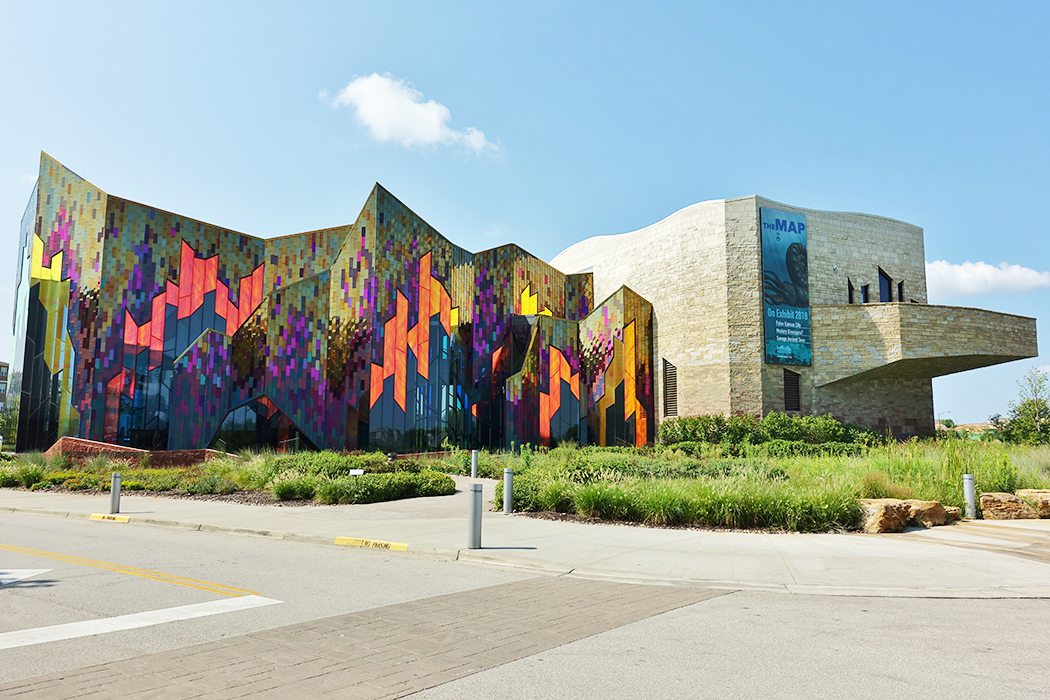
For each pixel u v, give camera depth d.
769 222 40.81
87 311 32.84
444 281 39.94
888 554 10.85
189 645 5.90
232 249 38.09
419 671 5.28
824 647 6.03
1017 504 15.98
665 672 5.31
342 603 7.61
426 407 37.28
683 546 11.52
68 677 5.03
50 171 36.03
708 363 40.94
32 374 34.81
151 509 17.42
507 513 15.75
